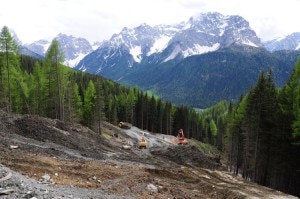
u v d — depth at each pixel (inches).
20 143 1128.8
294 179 1834.4
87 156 1348.4
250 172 2050.9
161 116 4879.4
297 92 1614.2
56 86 2453.2
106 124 3961.6
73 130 1897.1
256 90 1812.3
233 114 2674.7
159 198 810.2
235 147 2477.9
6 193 546.3
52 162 959.0
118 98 5027.1
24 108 2790.4
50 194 586.6
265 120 1787.6
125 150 2096.5
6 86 2295.8
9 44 2133.4
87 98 3358.8
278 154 1801.2
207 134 5595.5
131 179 932.6
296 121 1509.6
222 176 1782.7
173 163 1919.3
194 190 1110.4
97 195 685.3
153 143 3641.7
